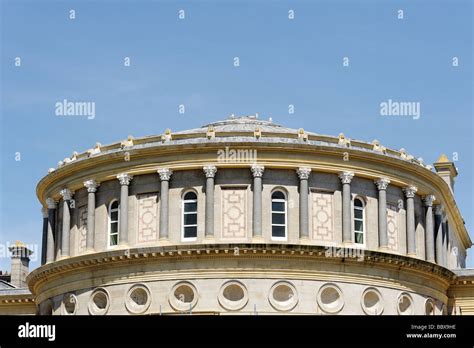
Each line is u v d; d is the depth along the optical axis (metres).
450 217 108.38
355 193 91.19
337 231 89.44
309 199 89.31
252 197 88.19
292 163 88.81
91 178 92.06
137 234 89.62
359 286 88.25
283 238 88.44
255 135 89.19
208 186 87.94
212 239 87.00
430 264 92.44
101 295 89.56
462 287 99.69
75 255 92.88
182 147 88.44
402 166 92.88
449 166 120.12
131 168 90.19
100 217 91.75
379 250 90.38
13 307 110.75
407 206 93.81
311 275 86.88
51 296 93.88
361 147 92.00
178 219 88.75
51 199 97.06
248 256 86.06
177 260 86.75
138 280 87.62
